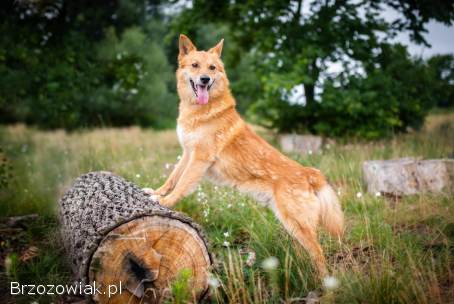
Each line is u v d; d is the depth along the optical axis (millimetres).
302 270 3371
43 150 9445
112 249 2705
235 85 11805
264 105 10195
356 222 4582
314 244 3682
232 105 4402
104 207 3066
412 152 7582
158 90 22266
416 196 5555
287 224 3811
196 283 2916
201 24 11602
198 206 5059
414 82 9602
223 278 3232
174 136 13859
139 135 14016
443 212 4516
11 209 5285
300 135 9633
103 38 14539
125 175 6219
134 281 2756
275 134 10859
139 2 17750
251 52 12594
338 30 9203
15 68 9789
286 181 3879
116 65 10969
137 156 8242
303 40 9289
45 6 9961
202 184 5883
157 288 2811
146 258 2775
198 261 2922
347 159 7223
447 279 3105
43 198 5566
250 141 4164
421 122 10367
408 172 5777
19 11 9672
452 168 5734
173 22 11508
